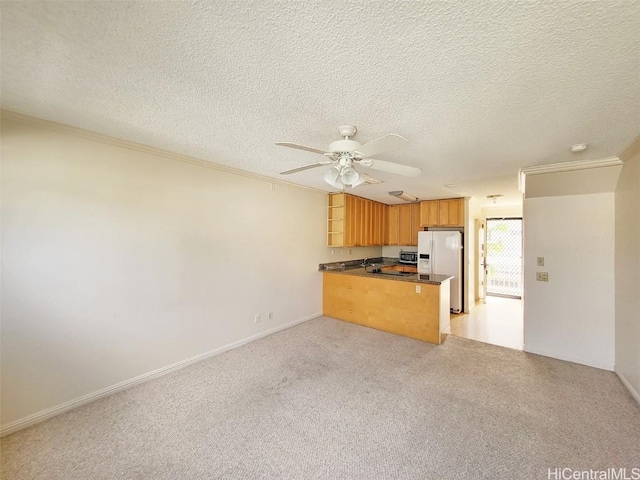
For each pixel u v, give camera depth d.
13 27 1.08
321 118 1.89
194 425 1.99
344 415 2.09
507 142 2.29
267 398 2.32
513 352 3.29
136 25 1.08
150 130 2.15
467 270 5.15
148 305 2.61
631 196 2.45
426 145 2.38
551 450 1.73
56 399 2.09
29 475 1.57
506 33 1.08
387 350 3.32
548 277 3.18
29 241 1.98
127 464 1.65
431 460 1.67
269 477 1.56
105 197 2.33
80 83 1.50
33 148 1.98
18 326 1.94
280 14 1.02
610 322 2.85
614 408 2.17
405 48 1.18
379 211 5.98
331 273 4.68
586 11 0.97
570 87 1.46
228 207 3.30
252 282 3.61
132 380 2.50
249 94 1.60
